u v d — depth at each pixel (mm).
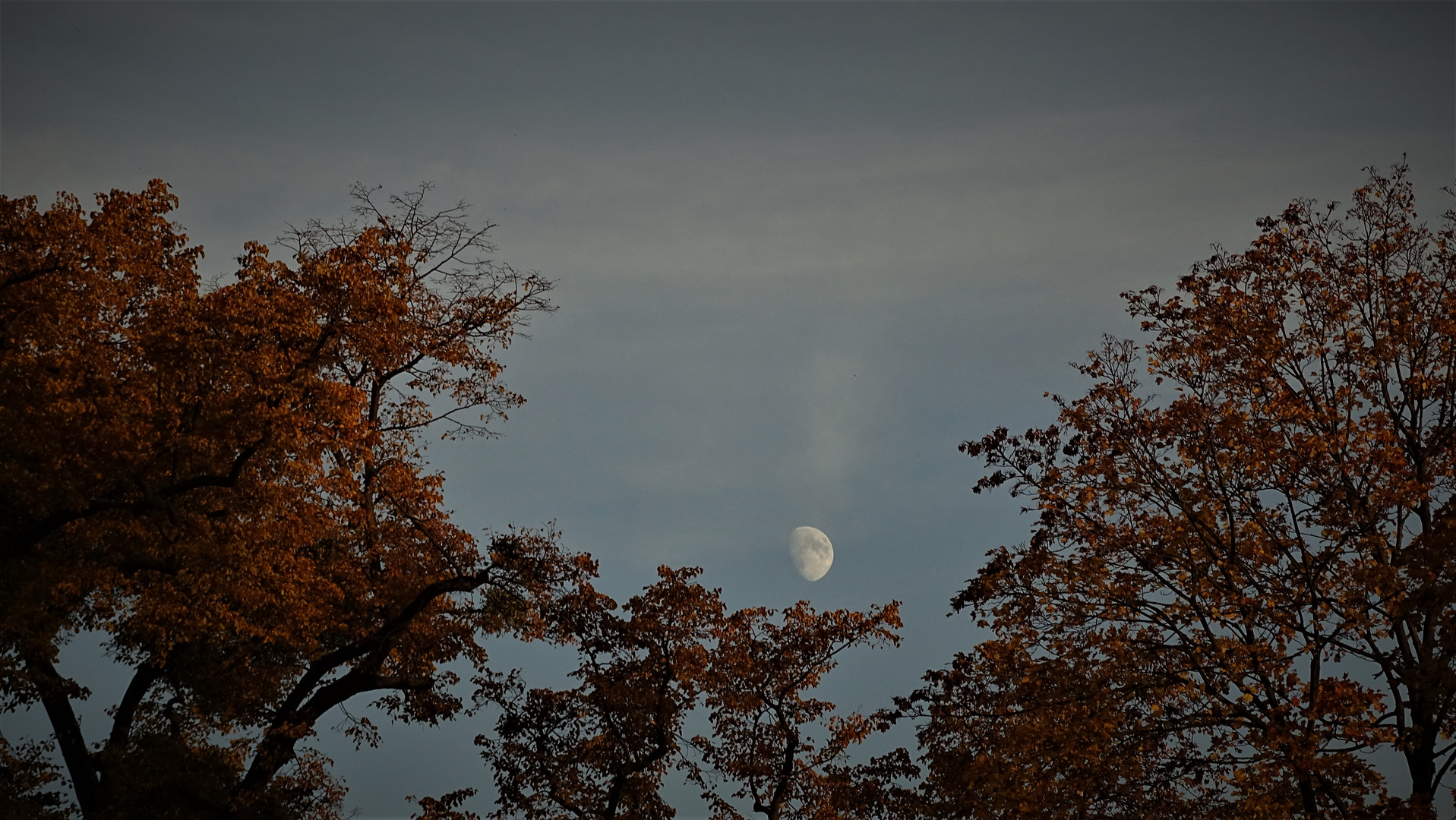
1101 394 49000
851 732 63281
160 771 52000
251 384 45719
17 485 42875
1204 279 50875
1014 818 47281
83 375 43312
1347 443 45688
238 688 55750
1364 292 50031
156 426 45219
